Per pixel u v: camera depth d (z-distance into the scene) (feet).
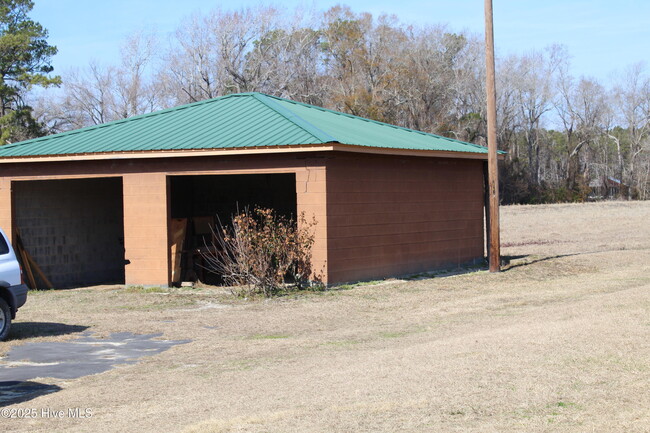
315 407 22.25
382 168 58.44
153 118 65.87
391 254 59.31
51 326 41.55
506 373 24.72
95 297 53.72
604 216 149.69
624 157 288.71
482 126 216.74
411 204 61.77
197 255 60.75
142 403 24.63
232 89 180.45
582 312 37.40
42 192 64.54
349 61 201.87
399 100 200.23
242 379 27.53
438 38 213.87
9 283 37.47
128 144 57.98
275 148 51.93
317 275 52.95
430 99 204.44
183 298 51.47
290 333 38.01
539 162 275.39
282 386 25.67
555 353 27.07
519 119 254.27
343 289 52.90
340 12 207.82
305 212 53.11
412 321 40.16
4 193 61.05
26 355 33.83
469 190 69.92
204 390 26.05
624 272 60.80
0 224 60.95
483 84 217.15
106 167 57.98
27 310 47.88
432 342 31.96
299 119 57.47
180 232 58.70
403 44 205.87
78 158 57.26
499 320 38.34
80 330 40.29
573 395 21.90
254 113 61.62
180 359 32.35
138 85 200.34
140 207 57.00
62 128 199.11
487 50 62.85
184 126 61.16
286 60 189.98
